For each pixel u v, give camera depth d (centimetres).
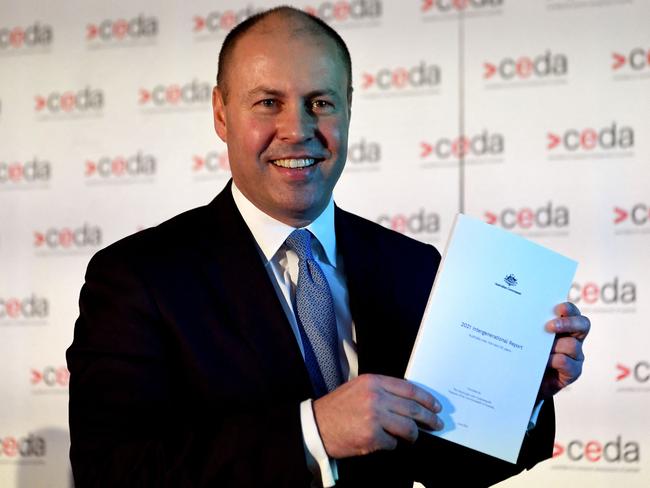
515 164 255
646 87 251
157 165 271
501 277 139
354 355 150
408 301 159
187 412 141
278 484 125
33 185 274
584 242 250
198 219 158
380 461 146
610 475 246
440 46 261
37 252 273
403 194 259
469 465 153
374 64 263
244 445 127
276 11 151
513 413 136
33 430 268
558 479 249
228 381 139
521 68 256
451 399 134
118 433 134
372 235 166
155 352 140
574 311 142
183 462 127
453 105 259
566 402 249
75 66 276
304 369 140
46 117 276
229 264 148
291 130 143
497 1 259
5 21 279
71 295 271
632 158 250
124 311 141
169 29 273
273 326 142
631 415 246
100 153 273
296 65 144
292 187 147
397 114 261
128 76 274
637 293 247
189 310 143
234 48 151
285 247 154
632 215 249
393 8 264
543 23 256
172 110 271
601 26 254
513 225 254
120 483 129
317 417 127
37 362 270
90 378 139
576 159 252
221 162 269
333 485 127
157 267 145
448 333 136
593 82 253
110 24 275
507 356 137
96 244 271
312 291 149
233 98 149
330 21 266
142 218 270
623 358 247
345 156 151
